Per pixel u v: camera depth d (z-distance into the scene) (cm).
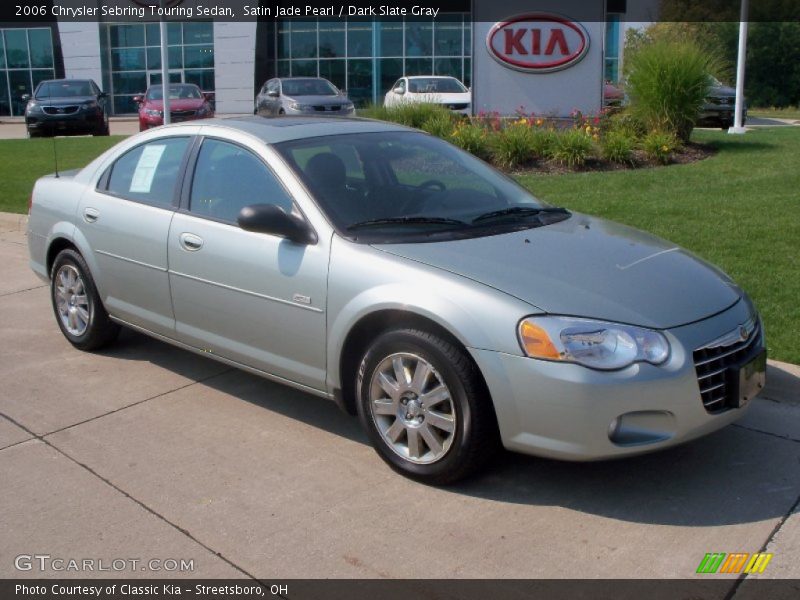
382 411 423
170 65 3856
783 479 417
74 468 438
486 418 391
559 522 381
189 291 510
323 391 454
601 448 370
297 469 434
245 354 488
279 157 481
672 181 1103
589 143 1244
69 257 605
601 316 379
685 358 378
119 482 423
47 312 720
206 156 521
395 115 1476
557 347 370
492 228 464
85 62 3878
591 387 364
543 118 1480
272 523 384
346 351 438
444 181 510
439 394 400
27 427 489
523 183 1137
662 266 434
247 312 478
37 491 415
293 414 503
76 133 2248
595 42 1550
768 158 1250
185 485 419
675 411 375
